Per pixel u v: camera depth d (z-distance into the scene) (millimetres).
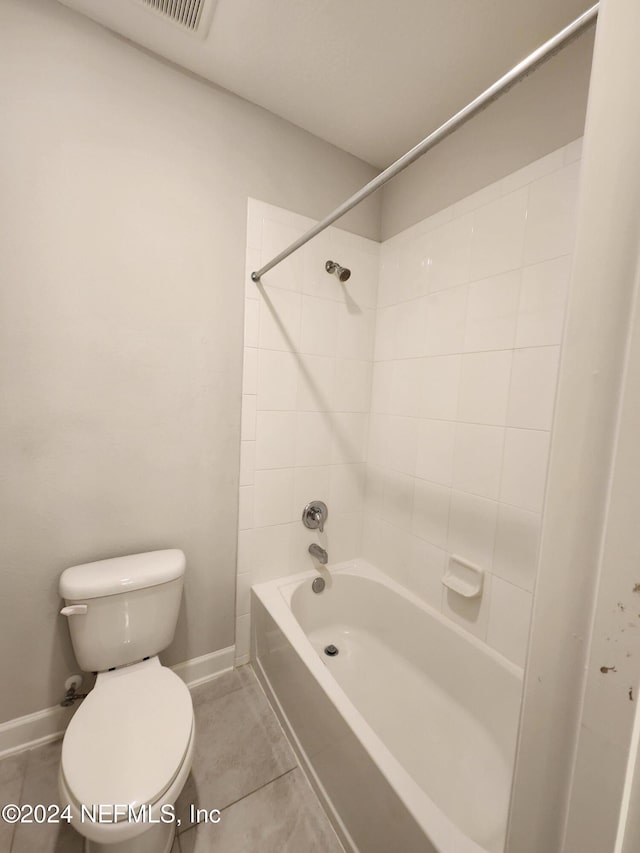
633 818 276
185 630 1495
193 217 1327
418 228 1598
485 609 1328
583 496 303
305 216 1578
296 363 1634
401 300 1695
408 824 766
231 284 1432
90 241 1162
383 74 1261
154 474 1350
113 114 1161
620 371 276
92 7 1072
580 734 307
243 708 1424
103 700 995
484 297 1315
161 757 848
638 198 267
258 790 1131
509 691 1197
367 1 1027
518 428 1210
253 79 1307
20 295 1083
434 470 1528
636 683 267
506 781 1105
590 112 298
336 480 1830
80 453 1213
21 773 1142
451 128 720
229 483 1523
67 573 1160
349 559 1938
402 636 1622
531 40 1113
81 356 1186
